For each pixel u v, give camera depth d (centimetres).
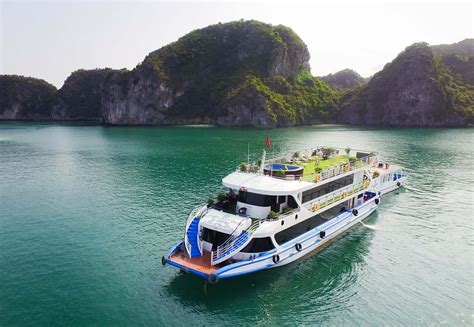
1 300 2380
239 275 2333
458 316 2186
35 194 4975
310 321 2152
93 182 5656
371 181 3981
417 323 2127
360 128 18425
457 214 3969
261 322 2141
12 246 3228
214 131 16475
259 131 16438
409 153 8550
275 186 2655
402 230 3503
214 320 2156
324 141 11656
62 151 9419
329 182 3094
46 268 2806
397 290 2467
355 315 2205
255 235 2414
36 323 2144
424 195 4709
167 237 3378
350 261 2861
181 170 6544
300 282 2548
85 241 3316
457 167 6662
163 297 2383
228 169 6600
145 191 5019
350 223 3394
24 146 10569
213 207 2777
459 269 2752
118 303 2331
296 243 2689
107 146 10556
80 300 2370
